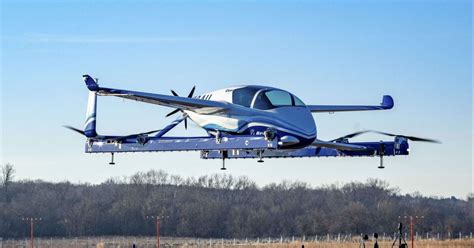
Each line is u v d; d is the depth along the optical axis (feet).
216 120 259.39
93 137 269.64
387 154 271.69
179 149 258.16
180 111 275.18
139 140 264.31
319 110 270.46
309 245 474.90
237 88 257.96
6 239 645.92
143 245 526.16
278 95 250.78
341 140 265.13
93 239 642.63
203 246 503.61
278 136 245.45
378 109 274.16
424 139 269.03
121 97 249.75
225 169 277.85
